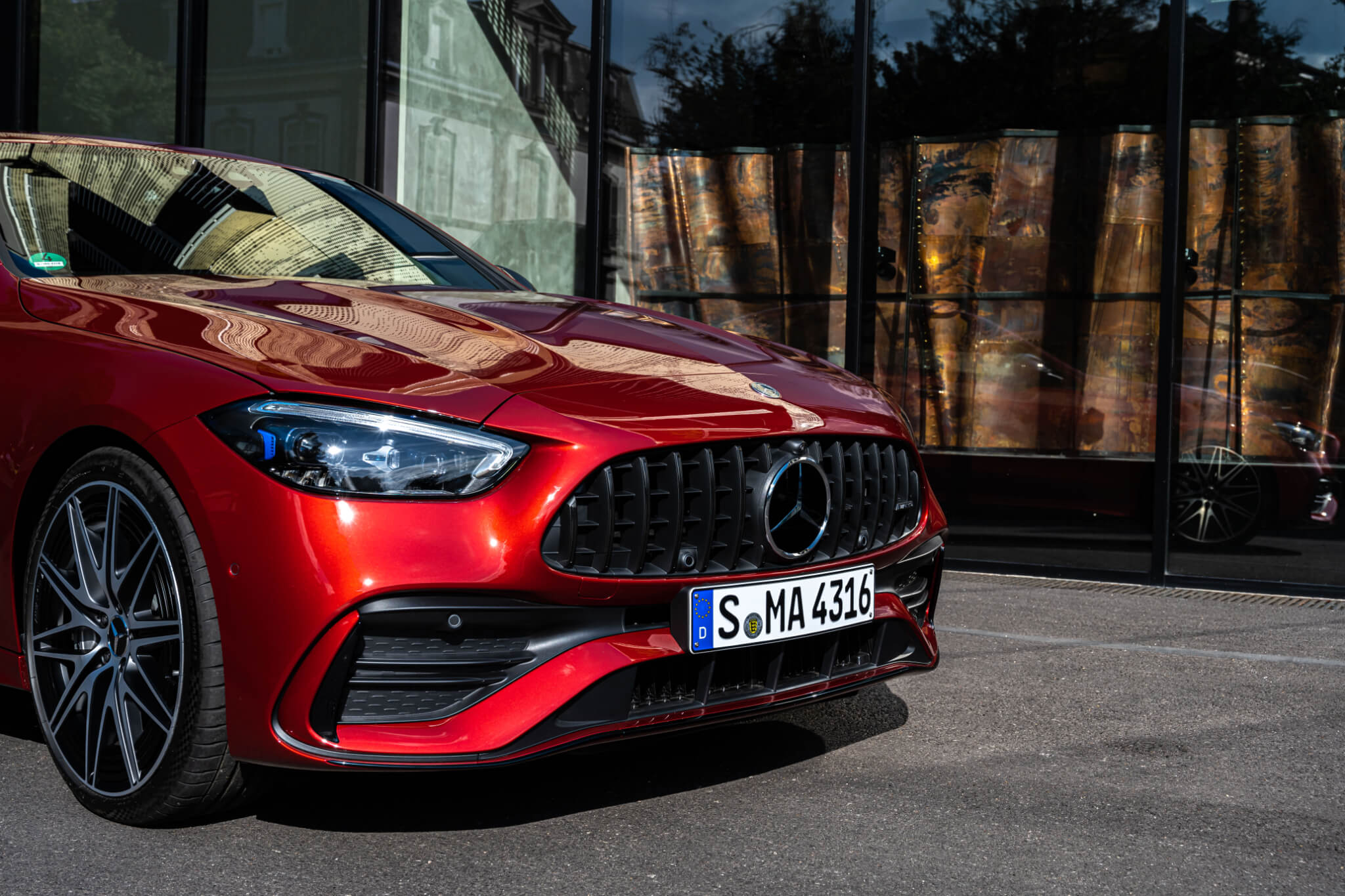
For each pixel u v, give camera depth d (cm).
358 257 328
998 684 356
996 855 222
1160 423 569
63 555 240
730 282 672
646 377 239
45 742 278
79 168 315
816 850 222
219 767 215
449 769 207
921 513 281
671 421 227
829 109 647
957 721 314
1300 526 566
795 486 240
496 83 714
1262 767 281
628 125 686
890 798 253
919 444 638
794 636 241
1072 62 609
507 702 213
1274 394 580
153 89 790
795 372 273
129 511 225
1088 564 590
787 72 655
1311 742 302
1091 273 609
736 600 232
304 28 748
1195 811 249
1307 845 232
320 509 202
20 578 251
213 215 321
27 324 253
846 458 255
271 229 326
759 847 223
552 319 275
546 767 267
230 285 274
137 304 248
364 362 221
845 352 647
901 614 267
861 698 337
